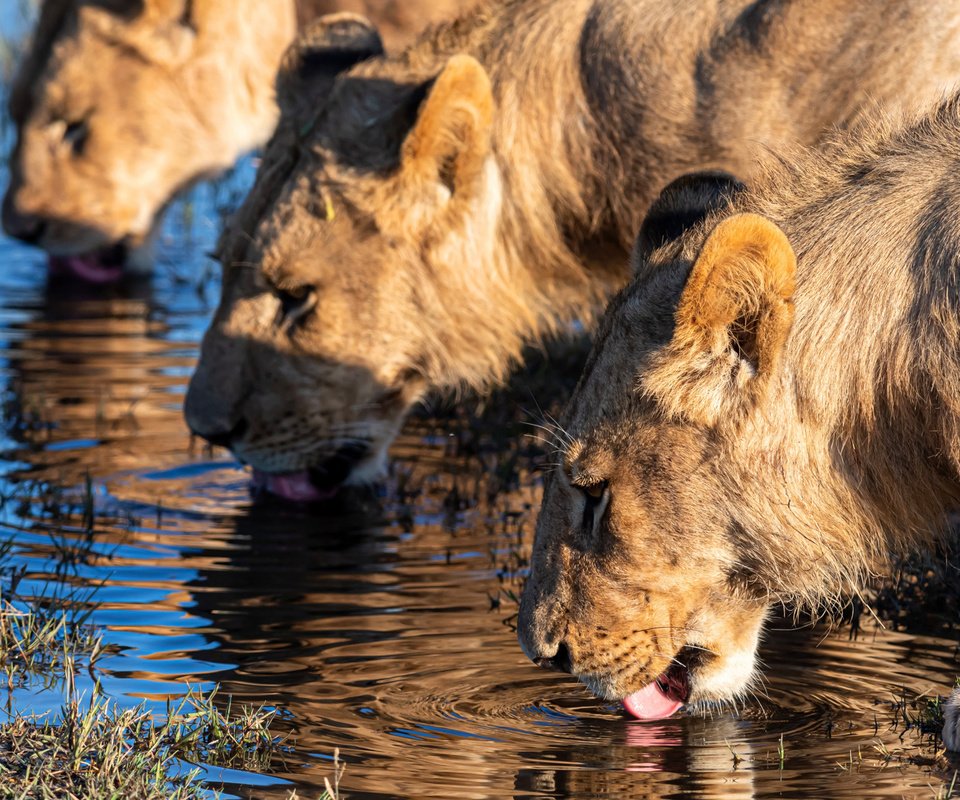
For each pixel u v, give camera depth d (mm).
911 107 11141
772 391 9117
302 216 13477
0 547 12891
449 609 11914
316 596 12148
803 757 9352
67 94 21547
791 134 12734
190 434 16500
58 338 19984
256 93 21859
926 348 9047
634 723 9930
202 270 23734
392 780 8938
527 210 13555
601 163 13375
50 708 9852
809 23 12586
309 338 13617
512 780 8969
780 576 9477
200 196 27375
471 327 13797
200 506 14445
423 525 14039
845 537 9516
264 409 13859
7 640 10844
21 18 33219
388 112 13445
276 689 10344
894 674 10852
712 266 8703
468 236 13484
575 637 9633
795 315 9195
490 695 10359
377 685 10461
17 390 17750
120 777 8703
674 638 9594
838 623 11922
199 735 9453
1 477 15055
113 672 10539
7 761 8922
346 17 14758
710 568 9477
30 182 21844
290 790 8766
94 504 14367
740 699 10320
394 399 14047
